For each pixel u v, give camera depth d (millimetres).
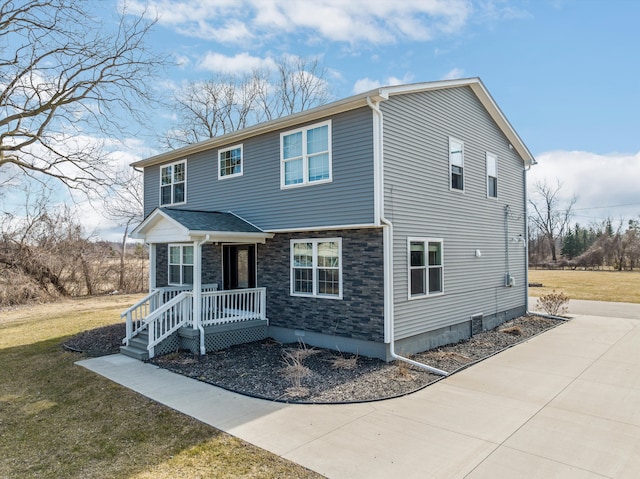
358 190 9234
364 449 5031
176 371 8625
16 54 13438
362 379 7844
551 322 14445
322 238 10398
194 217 11062
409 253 9820
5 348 11367
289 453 4930
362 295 9570
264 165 11461
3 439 5590
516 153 15375
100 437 5551
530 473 4469
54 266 23062
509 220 14664
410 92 9930
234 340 10789
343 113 9570
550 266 55562
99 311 18359
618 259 51125
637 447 5105
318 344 10453
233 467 4621
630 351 10281
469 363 9102
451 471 4504
